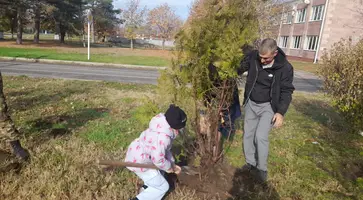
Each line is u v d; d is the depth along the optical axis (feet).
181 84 10.18
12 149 11.39
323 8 92.07
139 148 9.45
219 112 10.77
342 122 21.81
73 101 23.89
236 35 9.41
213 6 9.91
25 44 101.19
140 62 61.98
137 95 27.55
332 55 19.48
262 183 12.24
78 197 10.30
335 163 14.67
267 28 54.75
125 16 123.85
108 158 13.24
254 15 10.11
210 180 11.84
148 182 9.54
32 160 12.14
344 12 88.63
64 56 65.21
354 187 12.33
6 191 10.14
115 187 11.07
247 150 13.16
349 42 19.60
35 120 18.13
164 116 9.15
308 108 27.07
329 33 89.66
